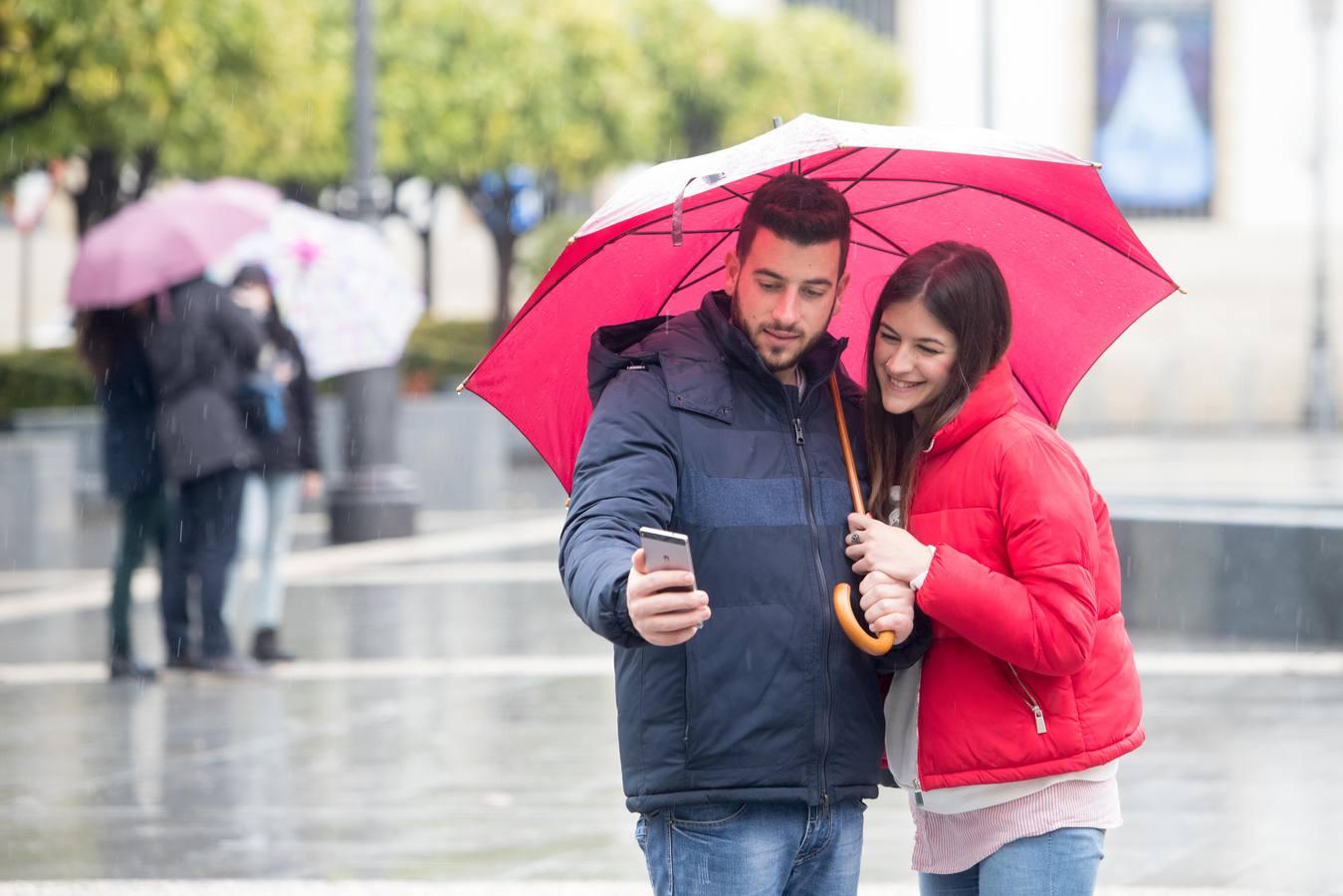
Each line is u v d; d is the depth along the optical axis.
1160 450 66.38
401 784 17.69
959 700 8.52
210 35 45.69
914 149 7.62
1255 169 95.25
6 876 14.52
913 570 8.14
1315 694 21.66
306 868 14.65
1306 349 88.12
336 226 33.22
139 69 41.25
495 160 65.88
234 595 24.53
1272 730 19.67
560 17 67.69
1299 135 93.00
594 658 25.00
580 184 72.75
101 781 18.11
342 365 32.41
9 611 31.08
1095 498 8.79
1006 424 8.53
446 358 68.62
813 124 7.74
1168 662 24.02
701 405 8.09
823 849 8.27
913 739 8.74
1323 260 81.88
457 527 43.31
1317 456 61.69
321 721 21.02
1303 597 25.45
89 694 23.12
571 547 7.68
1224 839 15.31
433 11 63.78
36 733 20.62
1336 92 92.69
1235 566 25.97
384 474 40.34
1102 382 87.19
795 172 8.65
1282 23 94.12
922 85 98.69
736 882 8.00
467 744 19.58
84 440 51.28
